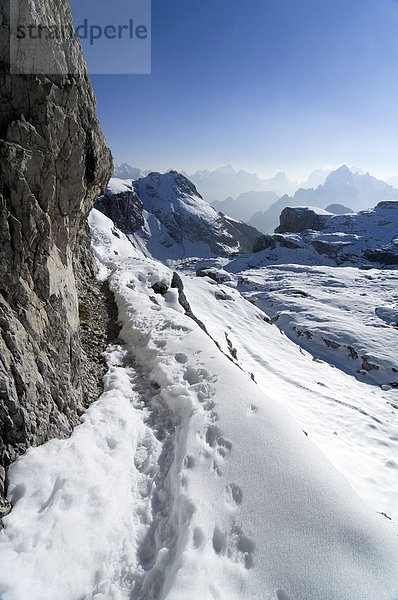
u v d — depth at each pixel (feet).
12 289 14.99
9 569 10.39
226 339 70.23
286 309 161.38
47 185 16.75
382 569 11.73
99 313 38.99
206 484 15.26
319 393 68.90
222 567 11.84
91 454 16.16
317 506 13.96
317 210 451.12
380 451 49.01
